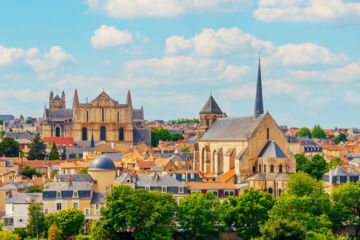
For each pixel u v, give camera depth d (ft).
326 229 654.12
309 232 620.08
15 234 641.81
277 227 613.11
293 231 606.55
